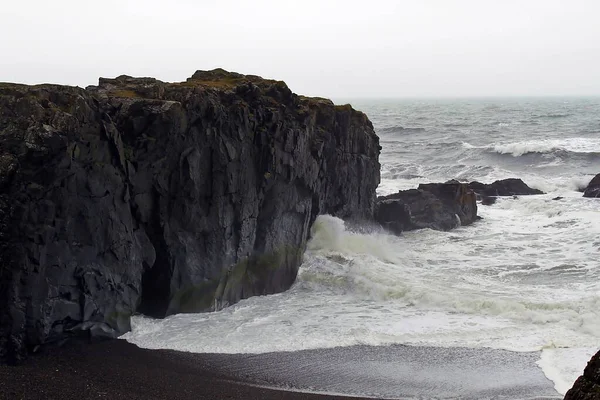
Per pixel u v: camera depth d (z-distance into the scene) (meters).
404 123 117.69
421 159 71.56
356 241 31.84
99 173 20.64
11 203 18.59
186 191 23.31
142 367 19.31
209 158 23.97
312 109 30.89
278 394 17.86
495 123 115.81
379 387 18.56
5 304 18.50
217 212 24.25
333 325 23.12
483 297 24.98
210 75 33.28
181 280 23.48
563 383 18.45
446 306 24.78
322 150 30.14
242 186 25.19
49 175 19.03
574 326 22.42
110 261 21.20
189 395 17.55
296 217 28.78
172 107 22.48
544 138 87.12
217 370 19.50
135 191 22.33
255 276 26.72
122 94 24.89
